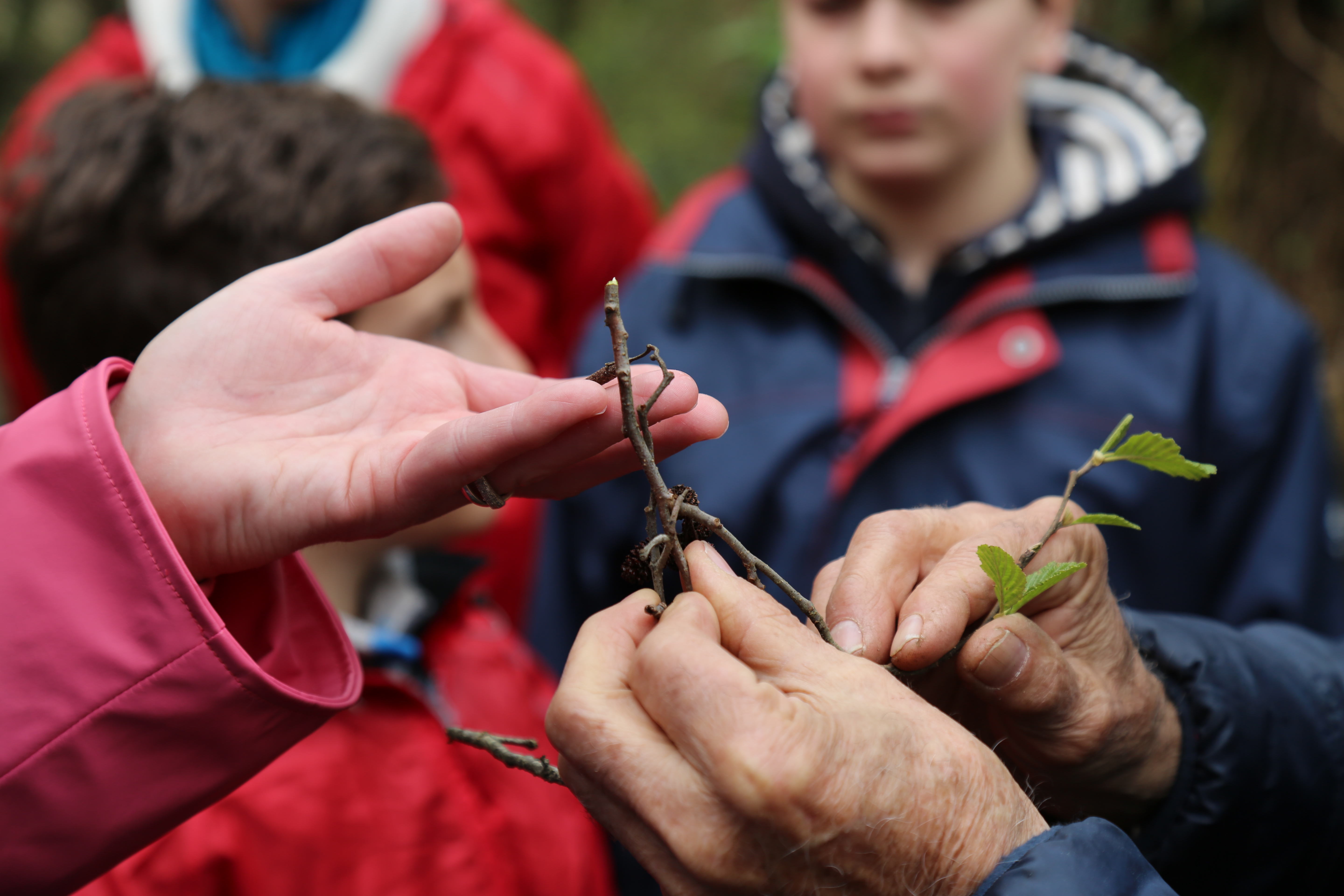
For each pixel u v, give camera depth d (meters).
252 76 2.39
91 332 1.48
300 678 0.91
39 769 0.78
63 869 0.81
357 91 2.34
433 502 0.81
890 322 1.96
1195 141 1.97
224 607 0.91
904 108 1.85
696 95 5.35
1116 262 1.89
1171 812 1.03
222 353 0.87
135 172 1.47
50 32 6.70
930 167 1.89
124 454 0.80
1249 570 1.84
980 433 1.86
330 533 0.82
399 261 0.93
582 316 2.68
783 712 0.71
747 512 1.87
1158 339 1.88
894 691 0.77
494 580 2.29
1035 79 2.21
